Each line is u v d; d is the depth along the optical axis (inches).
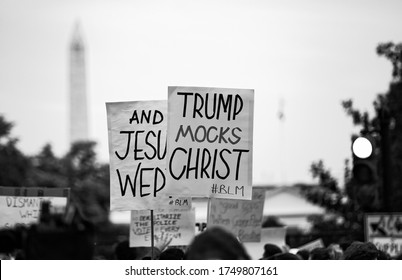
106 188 2778.1
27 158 2313.0
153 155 589.3
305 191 1246.3
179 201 602.5
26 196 660.1
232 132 574.9
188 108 573.3
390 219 885.8
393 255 882.1
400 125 1181.7
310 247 816.3
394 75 1187.3
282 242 791.7
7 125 2166.6
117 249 745.0
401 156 1186.0
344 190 1187.3
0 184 2176.4
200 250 357.4
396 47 1192.2
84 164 2807.6
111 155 591.5
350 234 1152.8
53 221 480.1
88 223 486.0
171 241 709.3
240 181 573.9
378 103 1163.3
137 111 591.5
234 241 360.8
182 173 572.1
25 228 515.8
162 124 590.2
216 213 743.7
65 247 474.6
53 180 2637.8
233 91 575.5
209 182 573.3
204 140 573.3
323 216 1211.2
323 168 1198.9
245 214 746.2
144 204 588.1
